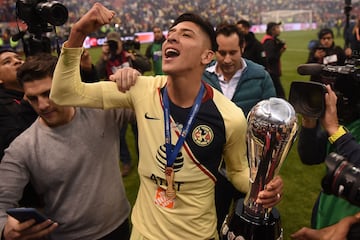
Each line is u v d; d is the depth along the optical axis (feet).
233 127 4.41
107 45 14.16
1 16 59.57
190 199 4.42
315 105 4.21
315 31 92.53
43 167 4.87
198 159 4.34
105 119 5.14
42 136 4.91
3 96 6.86
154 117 4.45
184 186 4.36
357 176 3.43
